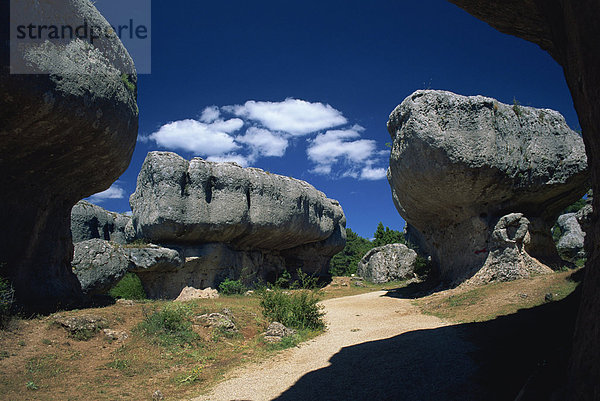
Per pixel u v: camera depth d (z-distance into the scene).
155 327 10.89
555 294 12.46
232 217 26.89
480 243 18.14
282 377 8.32
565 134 18.20
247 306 16.16
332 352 10.17
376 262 35.88
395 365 8.38
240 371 8.93
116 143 12.01
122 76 11.66
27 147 10.07
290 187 32.62
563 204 20.22
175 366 9.15
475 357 8.19
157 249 21.88
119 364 8.79
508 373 6.92
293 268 38.91
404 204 21.89
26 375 7.70
